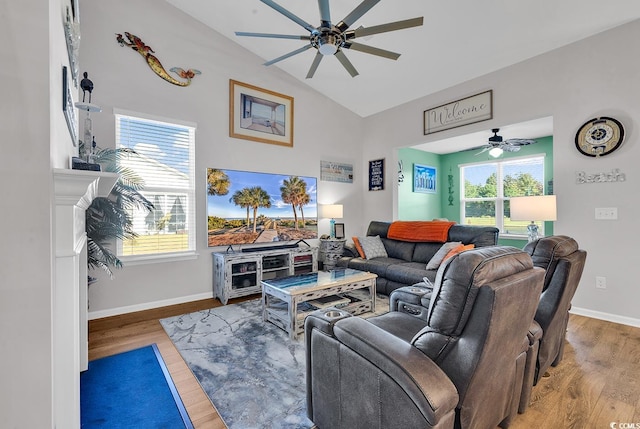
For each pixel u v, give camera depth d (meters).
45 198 0.92
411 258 4.07
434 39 3.45
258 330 2.78
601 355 2.32
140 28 3.38
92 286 3.13
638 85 2.86
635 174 2.88
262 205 4.34
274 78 4.50
